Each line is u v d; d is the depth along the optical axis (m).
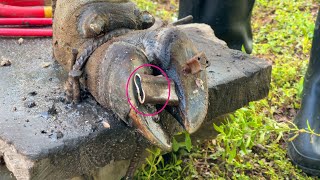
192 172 0.49
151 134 0.32
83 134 0.35
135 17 0.40
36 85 0.42
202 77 0.34
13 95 0.40
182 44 0.33
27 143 0.34
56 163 0.34
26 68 0.45
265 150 0.53
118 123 0.37
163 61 0.34
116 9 0.39
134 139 0.37
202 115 0.33
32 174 0.33
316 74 0.51
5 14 0.54
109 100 0.35
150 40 0.34
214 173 0.49
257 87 0.45
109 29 0.38
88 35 0.38
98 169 0.39
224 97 0.43
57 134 0.35
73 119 0.37
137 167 0.42
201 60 0.32
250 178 0.49
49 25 0.53
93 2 0.39
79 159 0.35
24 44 0.50
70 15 0.39
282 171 0.50
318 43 0.50
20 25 0.53
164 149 0.33
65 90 0.41
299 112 0.53
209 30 0.53
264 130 0.44
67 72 0.43
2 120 0.36
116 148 0.37
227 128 0.46
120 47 0.35
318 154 0.48
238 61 0.46
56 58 0.43
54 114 0.37
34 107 0.38
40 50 0.48
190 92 0.33
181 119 0.34
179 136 0.47
